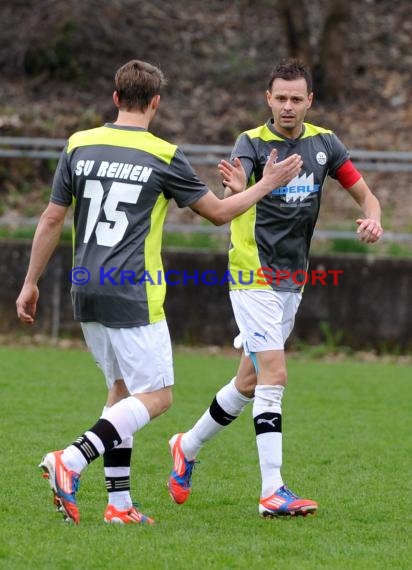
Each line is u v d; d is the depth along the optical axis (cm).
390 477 2153
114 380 1750
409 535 1692
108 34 6856
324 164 1927
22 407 2875
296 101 1869
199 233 4806
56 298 4419
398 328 4353
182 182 1673
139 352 1647
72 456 1606
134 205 1652
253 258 1891
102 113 6375
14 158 5616
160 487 2038
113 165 1659
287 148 1908
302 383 3538
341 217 5291
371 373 3825
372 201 1967
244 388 1898
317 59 6694
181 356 4194
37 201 5475
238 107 6531
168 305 4419
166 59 6931
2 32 6831
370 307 4359
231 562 1488
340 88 6588
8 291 4444
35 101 6431
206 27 7288
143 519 1734
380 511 1859
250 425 2788
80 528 1662
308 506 1780
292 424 2773
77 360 3897
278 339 1873
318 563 1502
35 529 1652
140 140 1678
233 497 1959
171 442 1942
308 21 7006
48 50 6694
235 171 1745
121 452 1720
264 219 1891
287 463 2284
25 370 3588
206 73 6869
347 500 1942
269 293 1889
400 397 3266
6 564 1452
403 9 7456
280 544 1602
